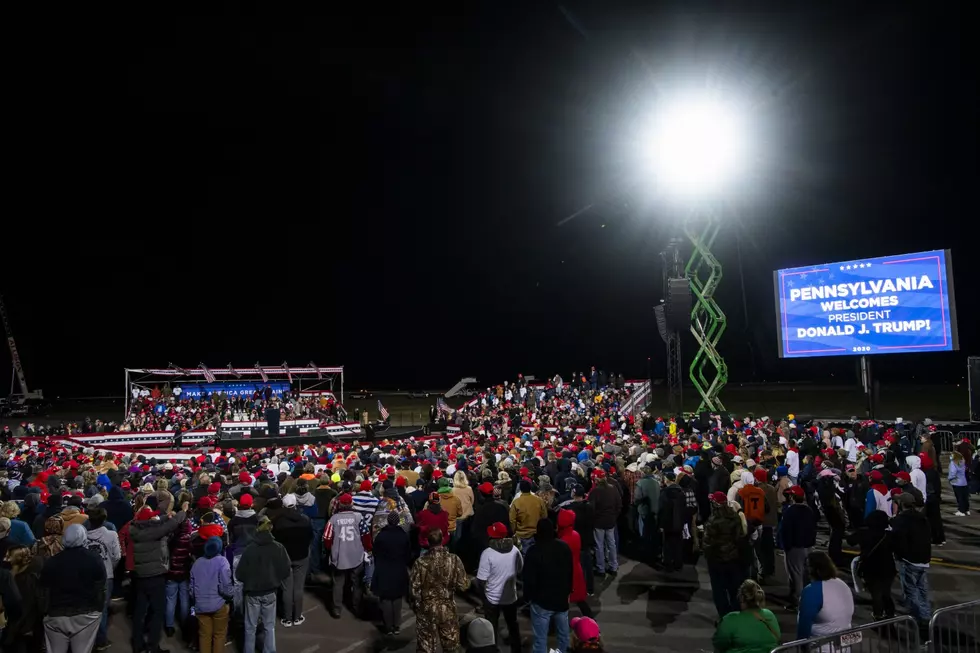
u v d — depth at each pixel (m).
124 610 10.51
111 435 36.88
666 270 30.45
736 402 46.50
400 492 11.78
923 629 8.67
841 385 53.75
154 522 8.60
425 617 7.54
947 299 25.02
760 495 11.09
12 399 64.12
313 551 12.22
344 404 57.16
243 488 10.91
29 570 7.51
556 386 40.56
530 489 10.68
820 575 6.65
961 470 16.48
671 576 11.84
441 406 39.28
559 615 7.80
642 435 19.41
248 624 8.12
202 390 42.66
